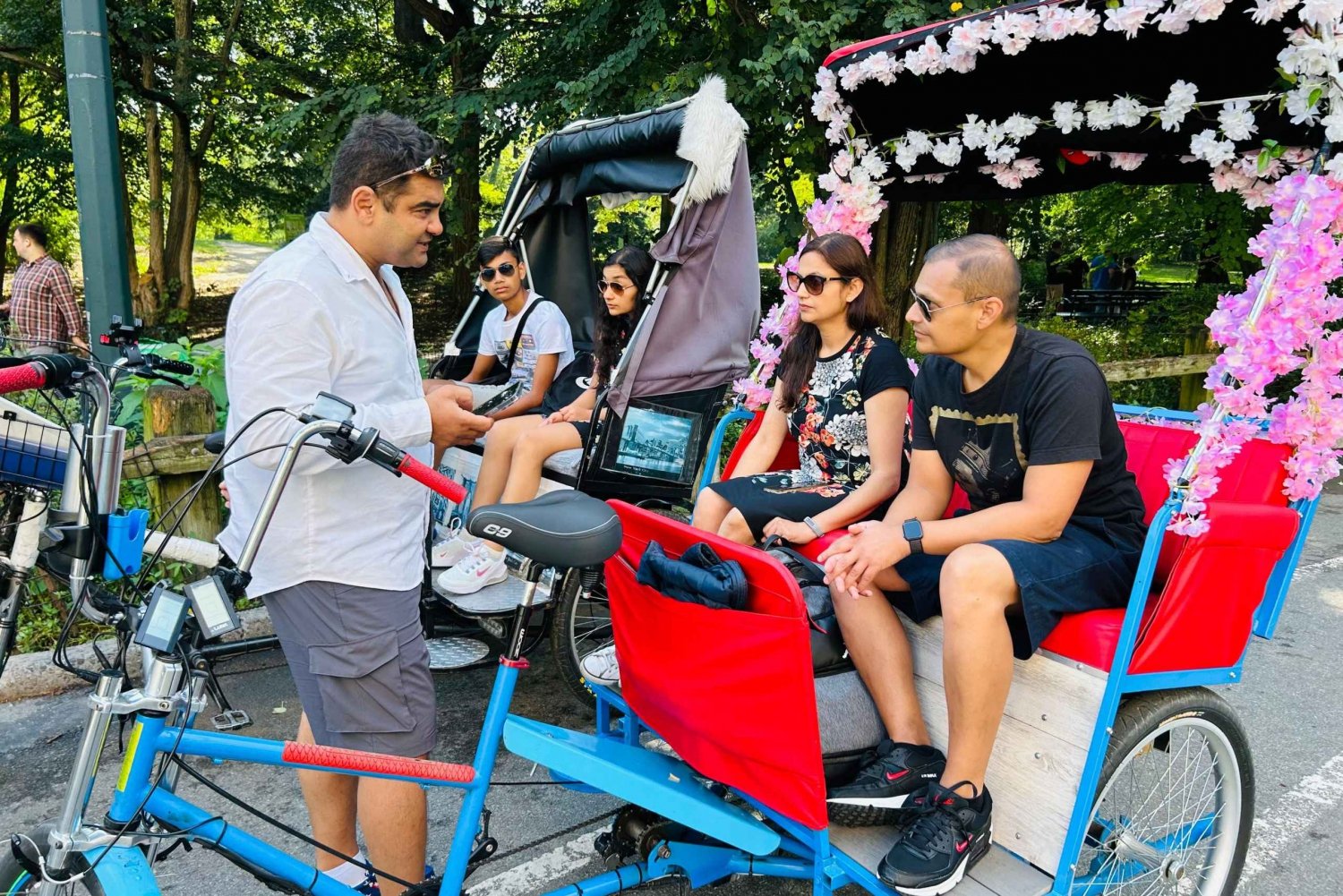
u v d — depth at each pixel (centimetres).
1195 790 244
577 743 212
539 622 349
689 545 210
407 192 187
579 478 345
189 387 395
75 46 414
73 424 163
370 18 1333
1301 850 277
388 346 197
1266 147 222
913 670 232
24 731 329
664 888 255
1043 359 217
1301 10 193
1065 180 324
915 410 249
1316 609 470
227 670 374
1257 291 199
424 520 207
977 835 198
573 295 470
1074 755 196
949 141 308
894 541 213
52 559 161
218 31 1323
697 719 209
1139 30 238
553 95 870
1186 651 206
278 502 169
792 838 215
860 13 691
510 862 267
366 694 194
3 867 164
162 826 165
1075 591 205
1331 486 729
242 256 2303
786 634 183
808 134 770
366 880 203
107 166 424
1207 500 204
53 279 643
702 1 796
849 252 282
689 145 336
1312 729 350
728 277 365
